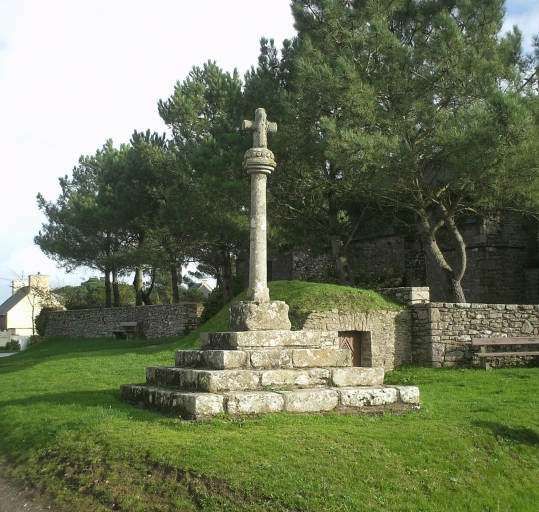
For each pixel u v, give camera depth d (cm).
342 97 1634
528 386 1177
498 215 1933
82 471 658
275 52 2130
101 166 3709
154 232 2831
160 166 2752
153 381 983
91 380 1408
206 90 2648
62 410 931
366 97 1623
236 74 2744
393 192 1797
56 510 593
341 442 697
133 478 615
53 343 3441
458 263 1808
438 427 792
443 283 1823
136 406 927
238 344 871
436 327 1570
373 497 595
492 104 1443
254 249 967
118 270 3572
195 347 1747
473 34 1703
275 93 1994
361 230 2533
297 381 851
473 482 667
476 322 1603
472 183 1572
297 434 708
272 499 568
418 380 1408
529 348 1597
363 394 848
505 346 1588
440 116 1623
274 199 1945
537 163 1442
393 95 1692
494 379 1306
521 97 1569
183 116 2577
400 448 703
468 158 1477
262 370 839
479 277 2180
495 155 1443
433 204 1881
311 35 1970
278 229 2038
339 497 583
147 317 2944
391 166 1588
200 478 593
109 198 3141
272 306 930
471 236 2227
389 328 1608
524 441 788
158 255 2922
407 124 1658
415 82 1656
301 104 1762
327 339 1352
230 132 2114
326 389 841
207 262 3166
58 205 3891
